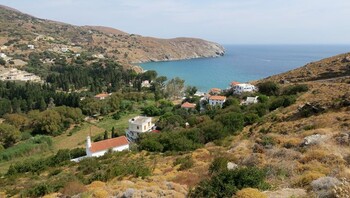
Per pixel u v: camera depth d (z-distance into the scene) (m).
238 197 13.59
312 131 28.75
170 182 21.31
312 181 14.92
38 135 81.62
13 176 46.47
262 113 58.84
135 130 74.69
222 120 54.69
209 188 15.41
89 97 120.81
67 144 76.62
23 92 120.19
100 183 26.92
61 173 42.03
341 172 15.98
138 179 25.50
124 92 133.50
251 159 22.53
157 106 107.25
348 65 83.81
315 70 90.12
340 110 37.94
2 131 76.56
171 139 50.19
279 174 17.94
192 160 31.72
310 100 53.34
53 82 153.75
